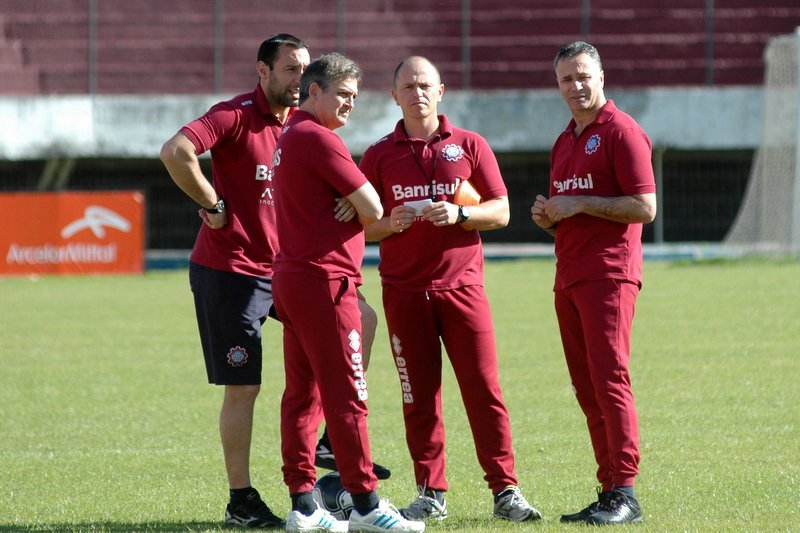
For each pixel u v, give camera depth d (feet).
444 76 341.21
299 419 61.82
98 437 90.68
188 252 299.17
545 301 183.62
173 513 66.95
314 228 59.82
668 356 124.36
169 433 91.97
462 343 64.08
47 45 346.74
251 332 65.62
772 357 122.62
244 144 66.13
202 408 102.63
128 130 312.09
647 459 77.92
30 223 256.32
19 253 256.11
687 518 61.00
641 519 60.39
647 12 342.64
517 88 339.36
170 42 346.54
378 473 67.31
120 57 345.92
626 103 302.25
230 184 66.54
